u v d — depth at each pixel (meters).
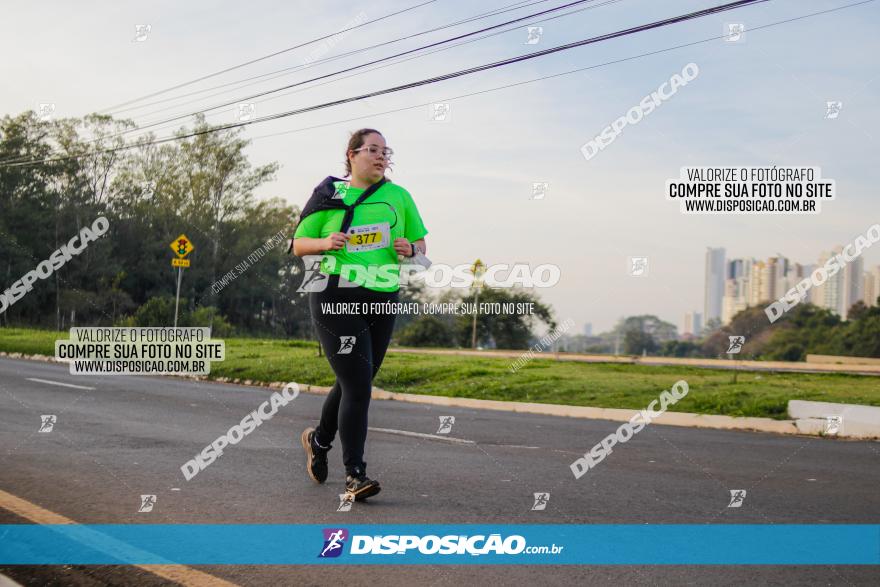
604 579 3.03
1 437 6.64
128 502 4.29
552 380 13.24
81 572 3.10
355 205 4.19
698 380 13.01
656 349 19.48
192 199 48.41
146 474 5.09
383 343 4.36
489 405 11.68
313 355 19.00
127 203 49.88
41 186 48.56
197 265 48.72
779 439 7.81
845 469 5.75
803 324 20.44
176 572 3.09
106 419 7.98
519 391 12.30
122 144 46.84
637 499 4.52
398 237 4.20
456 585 2.95
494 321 24.45
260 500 4.36
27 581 3.00
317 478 4.81
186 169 48.00
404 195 4.34
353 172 4.27
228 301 49.28
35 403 9.34
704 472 5.52
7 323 47.62
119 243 50.34
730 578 3.05
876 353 19.69
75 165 47.97
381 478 5.08
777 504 4.42
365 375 4.23
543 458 6.09
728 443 7.32
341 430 4.29
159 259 49.94
